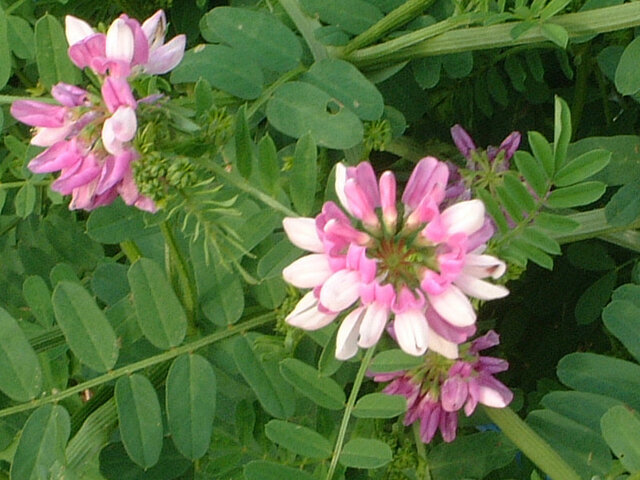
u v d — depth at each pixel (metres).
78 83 0.12
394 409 0.11
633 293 0.13
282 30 0.13
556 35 0.13
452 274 0.10
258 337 0.13
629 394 0.12
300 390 0.12
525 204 0.12
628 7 0.13
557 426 0.13
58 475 0.11
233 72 0.13
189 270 0.12
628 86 0.13
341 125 0.12
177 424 0.12
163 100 0.11
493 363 0.13
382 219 0.10
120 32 0.10
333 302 0.10
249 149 0.12
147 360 0.12
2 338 0.12
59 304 0.11
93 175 0.11
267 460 0.12
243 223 0.12
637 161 0.13
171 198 0.11
